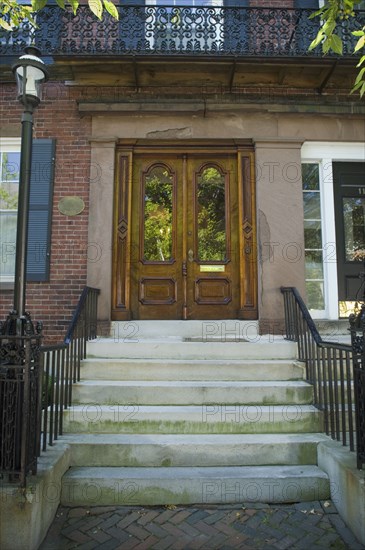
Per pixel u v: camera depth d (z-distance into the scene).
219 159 6.33
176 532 2.99
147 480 3.34
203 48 6.27
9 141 6.17
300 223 5.97
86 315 4.91
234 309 6.10
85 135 6.12
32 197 5.98
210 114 6.14
